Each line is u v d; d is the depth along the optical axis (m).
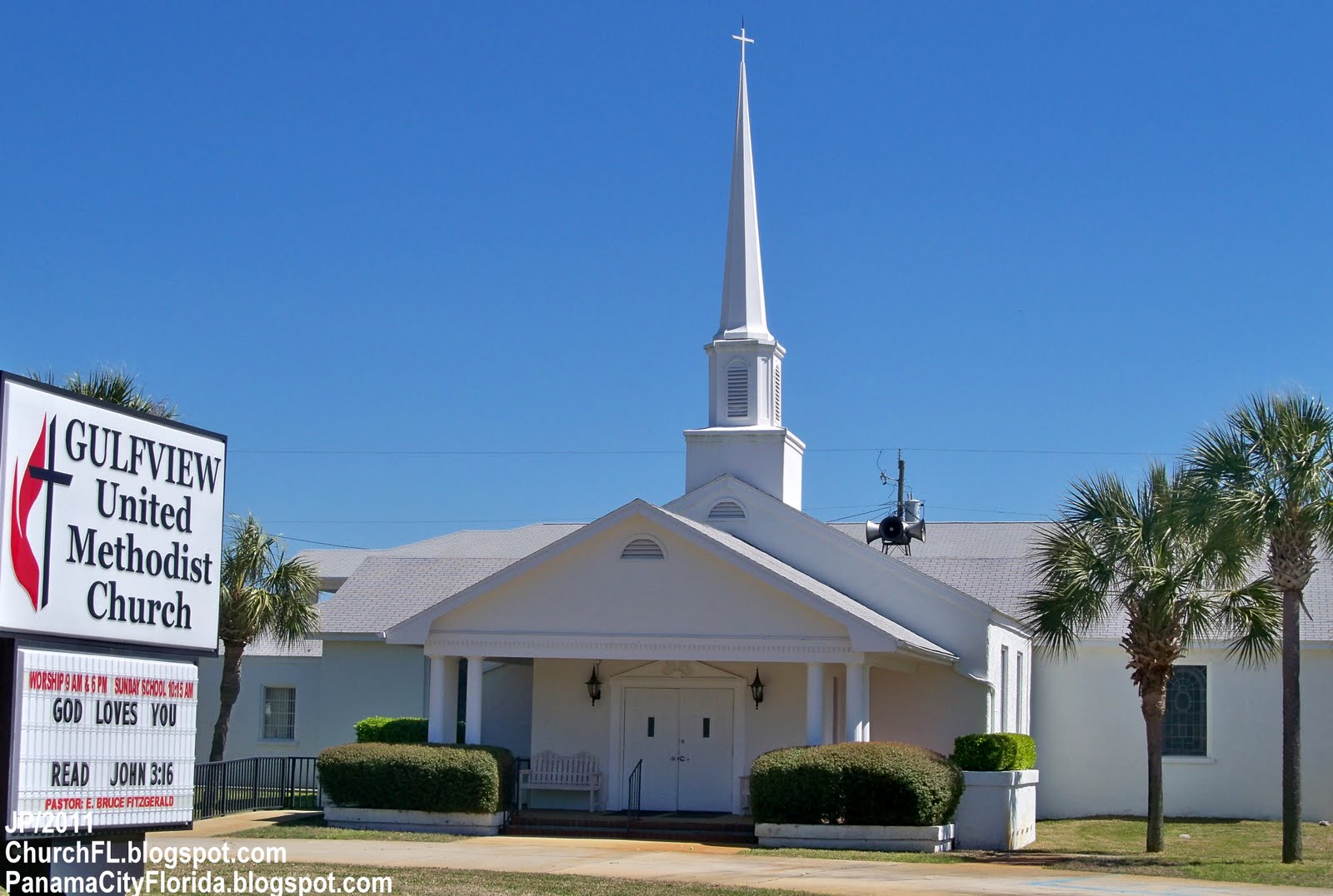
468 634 30.08
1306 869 25.03
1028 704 37.19
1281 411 26.03
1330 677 35.53
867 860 25.25
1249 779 36.00
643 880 21.55
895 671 33.28
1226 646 36.28
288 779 40.31
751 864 24.16
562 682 33.09
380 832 28.72
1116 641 37.22
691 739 32.25
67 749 16.56
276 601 38.03
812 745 28.19
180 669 18.09
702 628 29.20
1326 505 25.56
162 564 17.95
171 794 17.86
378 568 43.47
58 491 16.62
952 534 45.31
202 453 18.62
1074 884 22.25
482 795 28.86
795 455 36.31
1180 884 22.48
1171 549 27.53
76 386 31.12
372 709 39.91
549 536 48.88
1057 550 28.19
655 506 29.45
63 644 16.64
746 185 36.50
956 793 28.12
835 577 34.00
